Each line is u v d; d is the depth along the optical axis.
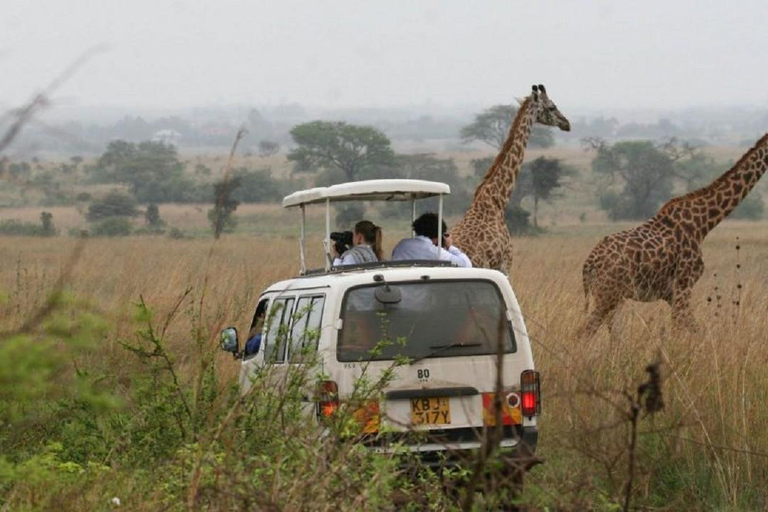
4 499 22.12
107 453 24.97
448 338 25.80
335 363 25.34
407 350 25.59
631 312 41.59
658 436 27.78
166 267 85.31
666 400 29.27
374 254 33.12
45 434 26.00
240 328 43.56
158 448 24.64
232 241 163.75
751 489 26.77
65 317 14.80
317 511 18.67
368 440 24.70
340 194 32.47
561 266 91.31
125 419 25.95
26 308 45.09
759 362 31.95
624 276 47.72
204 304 51.91
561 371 34.56
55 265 97.06
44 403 25.11
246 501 18.59
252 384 24.81
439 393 25.53
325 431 24.58
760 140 50.72
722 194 50.12
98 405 15.23
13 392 14.85
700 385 30.23
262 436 22.95
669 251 48.69
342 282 25.78
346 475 19.52
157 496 21.34
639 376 31.64
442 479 23.30
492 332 25.98
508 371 25.84
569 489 22.67
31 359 13.56
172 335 44.22
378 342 25.50
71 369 28.73
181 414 25.09
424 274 25.98
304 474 19.64
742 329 34.47
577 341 38.56
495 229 49.72
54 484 21.62
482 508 18.36
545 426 30.70
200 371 24.42
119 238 181.12
